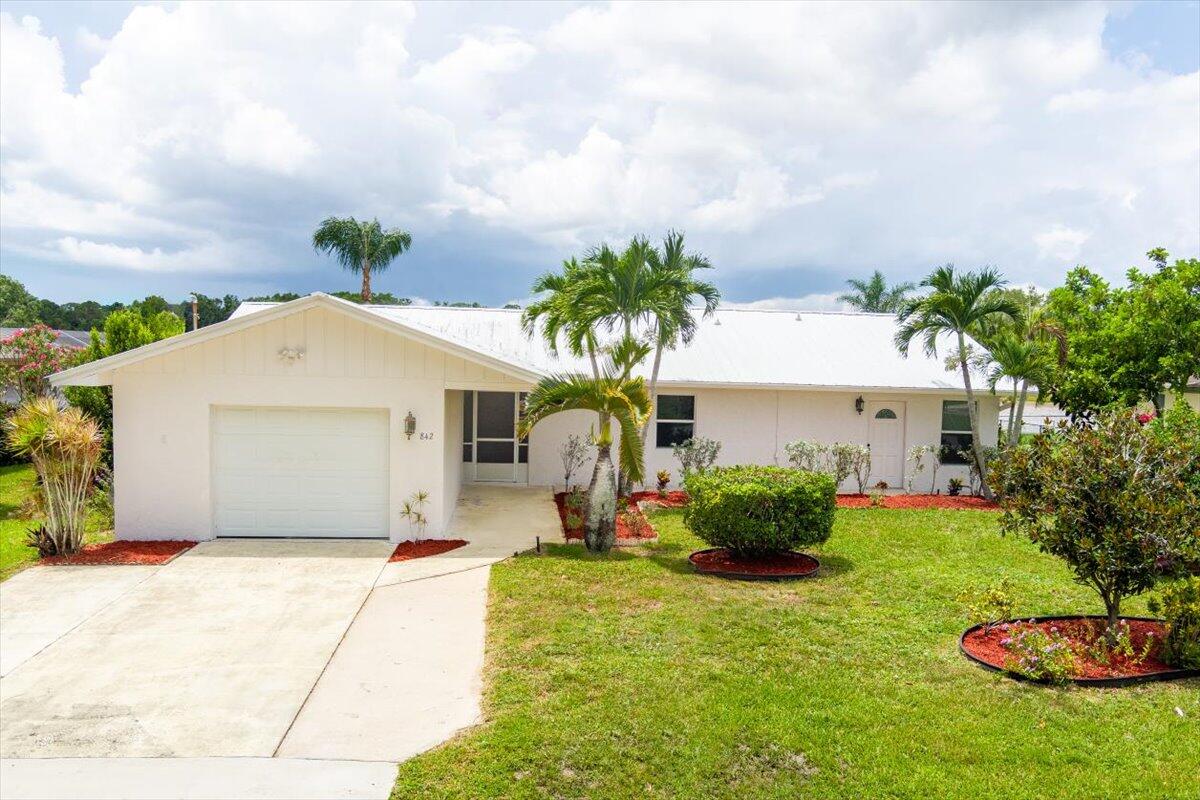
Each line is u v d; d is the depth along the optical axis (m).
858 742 5.12
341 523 11.66
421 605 8.49
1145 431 7.05
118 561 10.20
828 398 17.47
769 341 19.00
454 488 14.15
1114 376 13.94
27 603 8.54
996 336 17.17
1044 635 6.59
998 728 5.33
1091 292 15.05
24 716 5.76
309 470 11.60
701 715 5.50
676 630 7.38
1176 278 13.58
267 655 7.00
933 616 7.93
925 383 17.31
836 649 6.92
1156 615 7.43
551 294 14.78
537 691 5.98
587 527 10.95
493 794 4.55
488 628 7.64
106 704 5.97
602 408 10.84
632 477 10.89
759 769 4.80
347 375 11.35
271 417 11.53
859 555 10.81
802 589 8.93
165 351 11.08
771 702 5.73
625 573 9.55
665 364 17.41
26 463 21.47
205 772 4.89
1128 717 5.55
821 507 9.74
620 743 5.11
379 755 5.10
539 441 17.19
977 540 12.01
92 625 7.84
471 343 17.98
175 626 7.81
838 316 20.88
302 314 11.27
